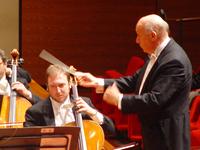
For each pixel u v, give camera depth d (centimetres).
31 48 2041
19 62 1028
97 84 856
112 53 2122
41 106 827
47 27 2056
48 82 818
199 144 1064
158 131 759
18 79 1141
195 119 1164
